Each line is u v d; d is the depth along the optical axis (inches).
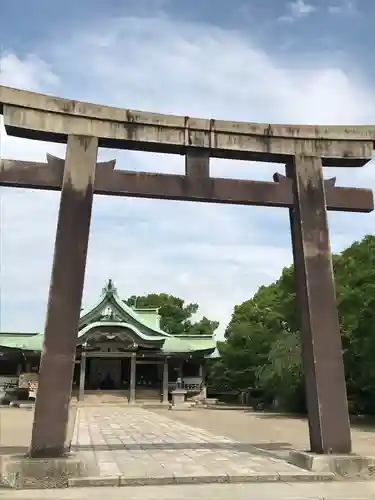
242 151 438.3
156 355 1897.1
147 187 415.5
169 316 2957.7
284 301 1284.4
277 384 1312.7
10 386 1862.7
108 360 2081.7
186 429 827.4
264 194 439.2
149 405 1726.1
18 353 1908.2
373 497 310.3
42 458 349.1
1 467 345.1
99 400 1793.8
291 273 1273.4
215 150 435.8
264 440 652.1
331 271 427.8
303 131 450.6
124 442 603.2
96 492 319.9
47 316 374.6
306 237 430.3
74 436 684.7
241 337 1822.1
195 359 1998.0
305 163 446.9
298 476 361.4
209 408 1633.9
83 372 1815.9
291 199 443.8
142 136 420.2
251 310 1950.1
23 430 838.5
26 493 315.3
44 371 365.1
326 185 448.5
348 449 392.8
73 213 394.6
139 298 3014.3
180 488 333.7
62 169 405.7
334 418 396.8
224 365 1948.8
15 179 394.3
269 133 444.1
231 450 507.2
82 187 400.8
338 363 408.8
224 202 434.6
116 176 411.5
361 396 1063.6
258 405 1567.4
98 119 414.6
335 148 455.2
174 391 1720.0
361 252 1133.1
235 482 352.5
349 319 955.3
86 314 1911.9
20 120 393.4
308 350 415.8
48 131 401.4
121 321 1908.2
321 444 391.2
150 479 347.6
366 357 882.1
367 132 458.6
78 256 389.1
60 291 380.2
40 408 359.6
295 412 1358.3
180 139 426.3
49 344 370.0
